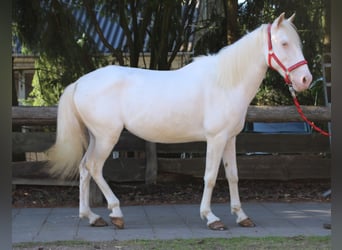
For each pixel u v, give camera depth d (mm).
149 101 4488
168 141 4707
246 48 4434
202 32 8352
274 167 6523
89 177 4734
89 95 4477
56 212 5410
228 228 4637
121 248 3873
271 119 6148
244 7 7871
